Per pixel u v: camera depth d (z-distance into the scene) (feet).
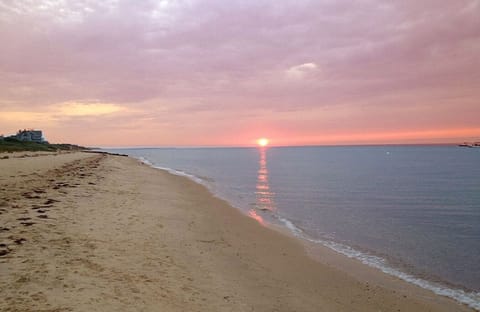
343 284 33.37
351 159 367.86
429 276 36.94
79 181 85.20
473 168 220.64
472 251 46.37
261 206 78.59
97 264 28.25
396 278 36.06
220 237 45.85
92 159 212.43
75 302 20.97
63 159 177.37
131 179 109.19
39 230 35.86
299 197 94.94
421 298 31.24
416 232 57.16
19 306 19.58
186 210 62.75
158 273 28.81
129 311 21.06
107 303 21.54
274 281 32.19
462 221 66.44
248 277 32.27
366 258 42.50
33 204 49.44
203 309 23.70
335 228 58.54
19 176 82.07
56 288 22.59
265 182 132.77
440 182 135.95
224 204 75.72
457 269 39.27
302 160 345.72
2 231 34.12
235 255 38.68
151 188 90.43
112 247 33.63
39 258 27.68
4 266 25.29
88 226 40.45
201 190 98.58
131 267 29.01
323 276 35.14
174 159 368.07
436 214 73.31
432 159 359.05
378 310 28.22
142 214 52.54
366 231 57.06
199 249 38.68
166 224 48.21
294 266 37.42
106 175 111.65
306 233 54.13
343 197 95.91
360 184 127.85
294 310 26.37
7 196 54.03
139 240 37.76
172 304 23.35
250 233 50.52
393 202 88.28
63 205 50.93
